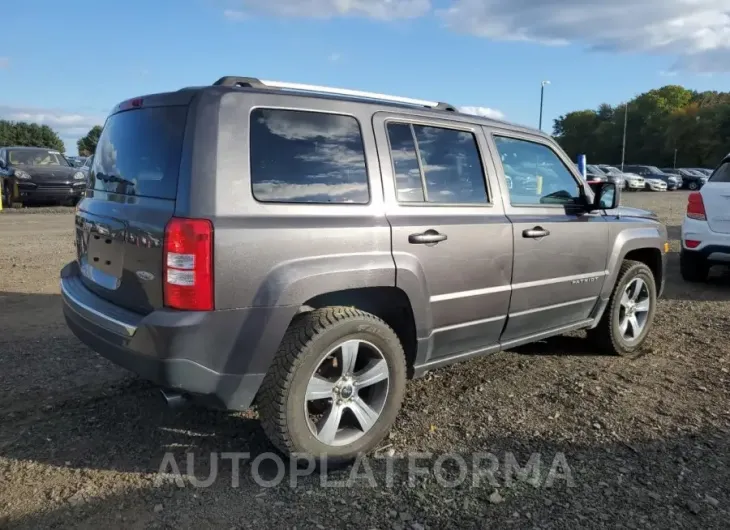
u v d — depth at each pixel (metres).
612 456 3.40
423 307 3.56
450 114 3.96
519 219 4.16
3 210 16.30
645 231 5.27
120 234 3.13
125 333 2.94
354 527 2.74
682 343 5.54
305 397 3.09
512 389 4.34
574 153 95.88
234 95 3.02
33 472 3.13
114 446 3.43
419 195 3.64
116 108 3.63
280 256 2.97
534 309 4.32
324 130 3.29
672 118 74.88
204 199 2.84
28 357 4.77
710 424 3.83
